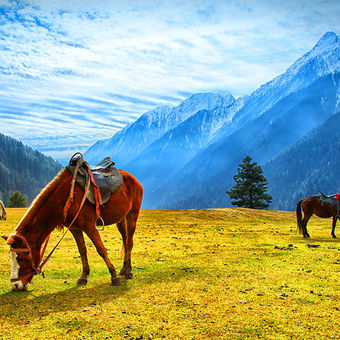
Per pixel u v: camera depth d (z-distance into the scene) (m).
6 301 5.83
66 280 7.18
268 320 5.04
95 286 6.77
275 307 5.58
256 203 58.66
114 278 6.85
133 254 10.25
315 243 12.89
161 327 4.79
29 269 6.09
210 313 5.31
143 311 5.40
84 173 6.64
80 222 6.63
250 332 4.64
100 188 6.85
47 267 8.36
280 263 8.97
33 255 6.21
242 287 6.73
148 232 16.31
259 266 8.60
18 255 5.99
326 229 18.75
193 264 8.84
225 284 6.93
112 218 7.28
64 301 5.86
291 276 7.58
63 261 9.05
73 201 6.43
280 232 16.94
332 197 14.66
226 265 8.72
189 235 15.14
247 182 58.97
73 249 10.99
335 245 12.34
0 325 4.84
